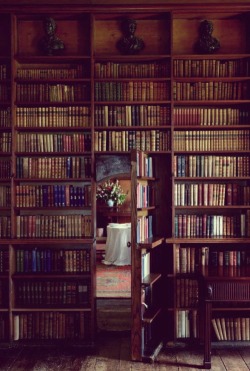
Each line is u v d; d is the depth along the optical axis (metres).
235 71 5.15
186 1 5.12
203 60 5.13
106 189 10.59
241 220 5.02
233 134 5.06
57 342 4.88
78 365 4.32
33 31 5.41
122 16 5.27
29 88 5.15
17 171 5.09
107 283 7.58
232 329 4.84
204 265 4.94
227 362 4.39
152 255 5.20
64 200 5.05
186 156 5.08
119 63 5.36
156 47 5.39
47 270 5.03
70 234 5.04
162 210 5.33
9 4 5.04
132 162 4.40
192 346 4.82
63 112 5.12
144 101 5.07
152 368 4.24
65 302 5.00
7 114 5.11
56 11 5.10
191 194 5.04
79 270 5.03
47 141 5.11
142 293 4.55
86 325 4.95
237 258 5.01
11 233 4.99
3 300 4.98
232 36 5.39
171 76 5.05
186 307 4.90
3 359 4.50
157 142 5.08
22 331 4.95
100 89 5.12
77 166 5.08
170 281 5.02
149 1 5.11
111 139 5.10
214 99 5.11
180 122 5.11
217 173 5.05
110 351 4.71
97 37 5.41
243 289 4.25
